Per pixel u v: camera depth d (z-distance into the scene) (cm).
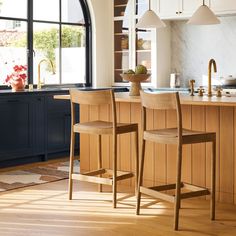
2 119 612
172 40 776
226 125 439
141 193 454
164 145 480
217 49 735
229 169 442
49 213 421
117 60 791
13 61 691
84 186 516
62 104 683
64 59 756
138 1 756
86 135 546
